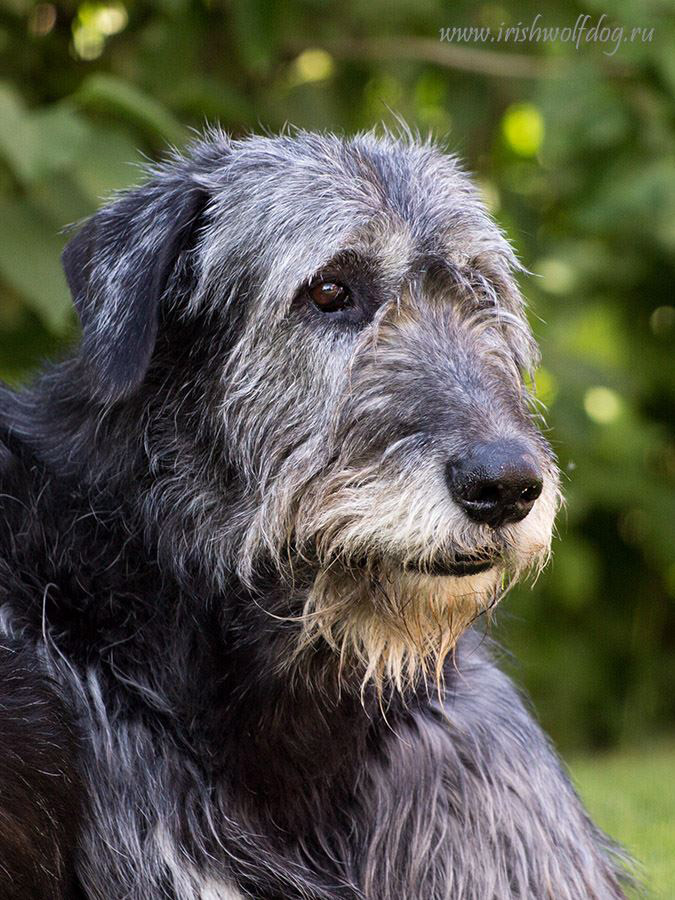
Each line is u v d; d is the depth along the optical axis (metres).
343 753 5.31
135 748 5.14
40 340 9.01
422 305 5.53
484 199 6.59
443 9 9.77
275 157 5.80
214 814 5.11
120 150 7.66
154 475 5.44
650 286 11.42
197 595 5.31
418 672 5.49
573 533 11.54
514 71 10.04
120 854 5.05
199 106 9.24
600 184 9.30
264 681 5.21
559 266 10.84
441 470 4.97
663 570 12.05
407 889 5.27
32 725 4.93
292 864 5.13
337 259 5.46
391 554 5.08
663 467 12.24
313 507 5.25
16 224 7.55
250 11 8.73
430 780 5.42
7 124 7.23
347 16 9.69
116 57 9.48
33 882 4.85
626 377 10.47
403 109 10.28
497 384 5.29
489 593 5.35
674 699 12.72
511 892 5.34
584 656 12.09
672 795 8.91
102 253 5.68
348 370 5.30
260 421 5.39
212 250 5.59
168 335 5.60
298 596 5.31
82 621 5.29
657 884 6.88
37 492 5.48
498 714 5.75
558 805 5.71
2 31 9.06
